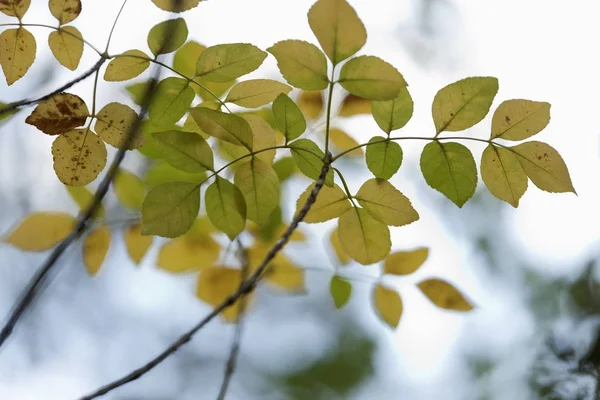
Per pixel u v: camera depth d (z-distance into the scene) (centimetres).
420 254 75
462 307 74
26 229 72
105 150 68
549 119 68
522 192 68
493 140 68
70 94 67
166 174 74
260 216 68
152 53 68
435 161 68
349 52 65
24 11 67
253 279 67
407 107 68
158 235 67
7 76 68
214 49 67
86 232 73
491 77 67
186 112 68
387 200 68
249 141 67
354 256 69
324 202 69
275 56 65
